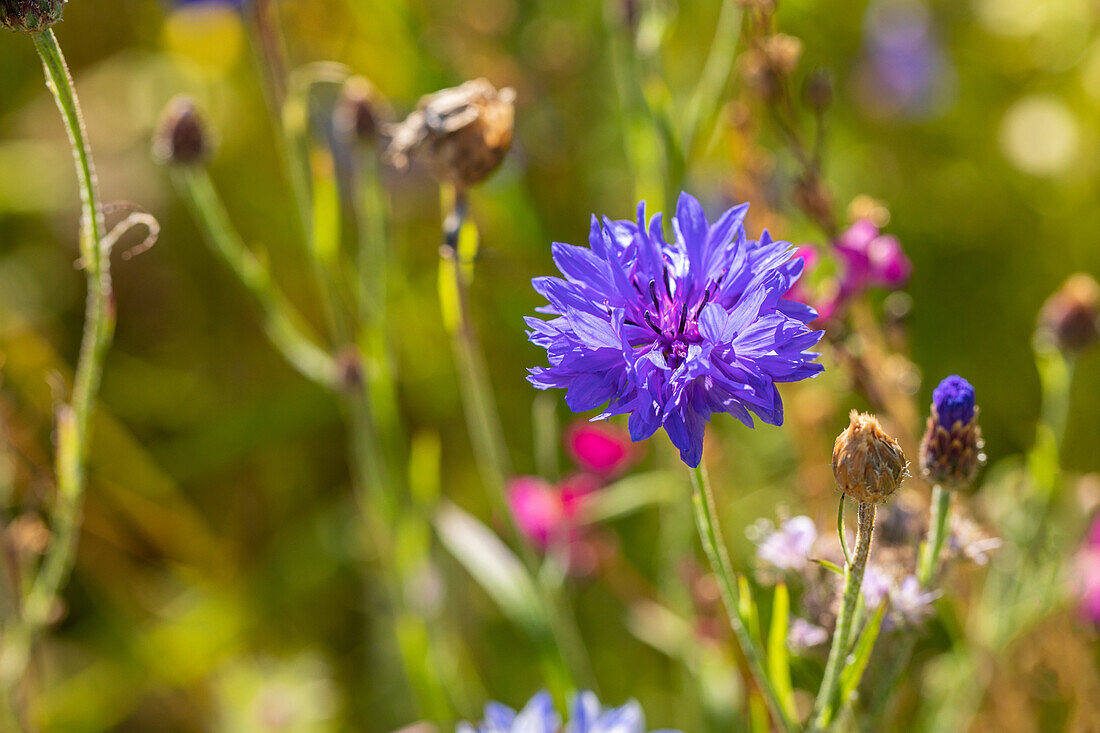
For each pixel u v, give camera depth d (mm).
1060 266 826
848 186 856
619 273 445
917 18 901
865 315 559
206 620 734
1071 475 660
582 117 862
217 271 825
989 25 909
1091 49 868
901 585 487
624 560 679
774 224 592
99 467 754
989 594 571
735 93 729
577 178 846
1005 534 574
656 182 592
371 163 571
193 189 558
